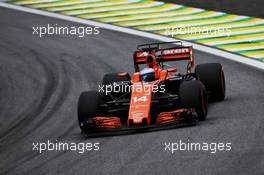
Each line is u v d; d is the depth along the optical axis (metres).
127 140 39.69
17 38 83.75
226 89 53.09
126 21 84.94
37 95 59.09
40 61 72.00
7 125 51.19
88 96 43.84
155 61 46.06
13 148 43.25
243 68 60.12
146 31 79.50
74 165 35.88
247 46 67.75
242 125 40.00
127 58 68.50
